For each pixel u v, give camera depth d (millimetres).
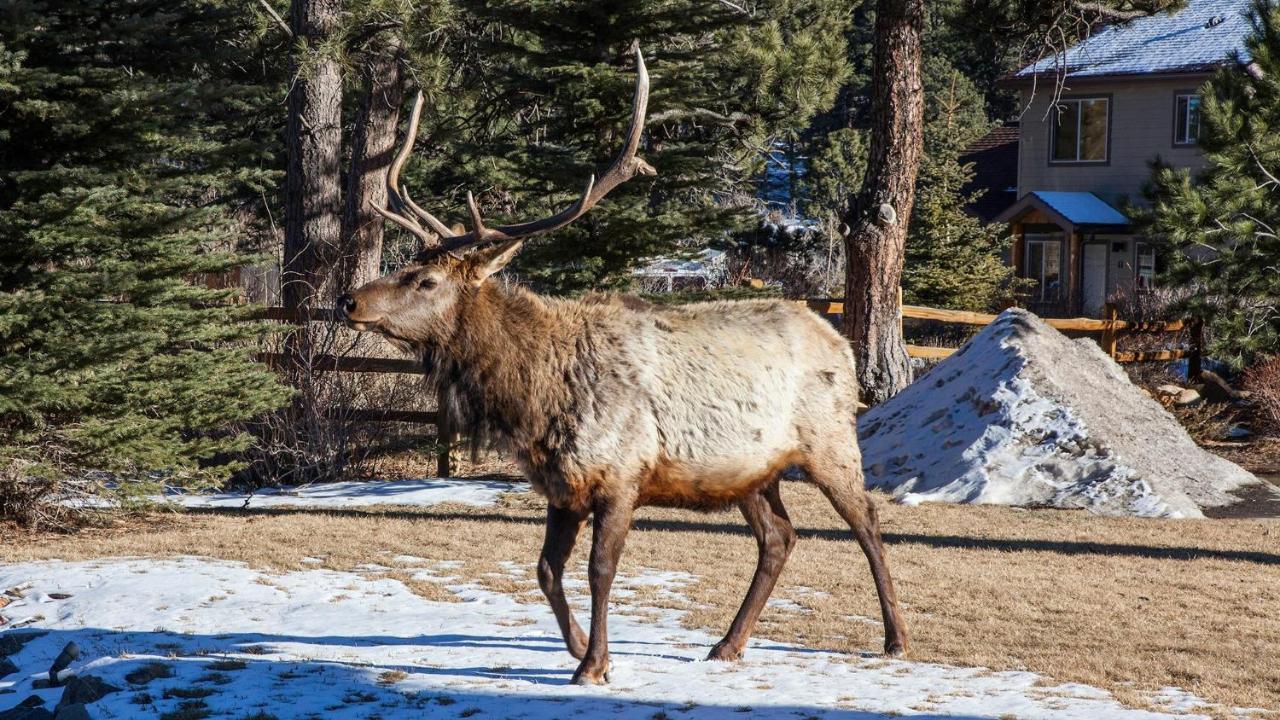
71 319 18922
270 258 21406
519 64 33250
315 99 35406
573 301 11430
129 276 18891
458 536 19094
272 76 36812
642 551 17797
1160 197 34656
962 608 14383
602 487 10844
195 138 20844
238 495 24453
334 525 20078
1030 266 59625
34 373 18703
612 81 27922
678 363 11109
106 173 19484
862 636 13047
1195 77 53625
